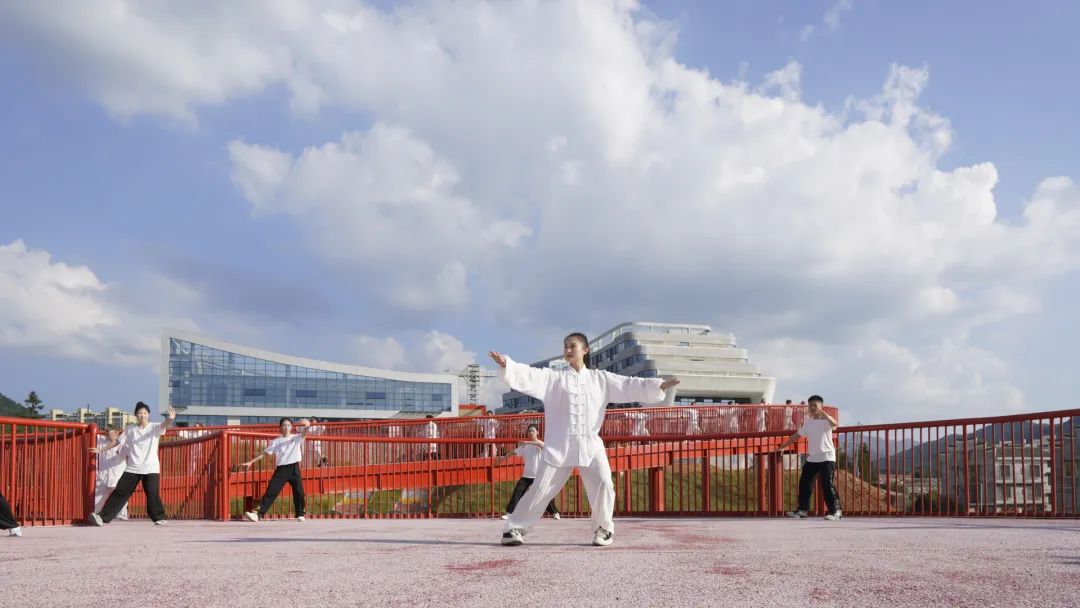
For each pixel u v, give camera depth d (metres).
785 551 5.60
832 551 5.57
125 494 12.06
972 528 8.27
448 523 12.66
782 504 23.12
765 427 29.03
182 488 15.84
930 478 13.16
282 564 5.05
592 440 6.12
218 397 122.94
